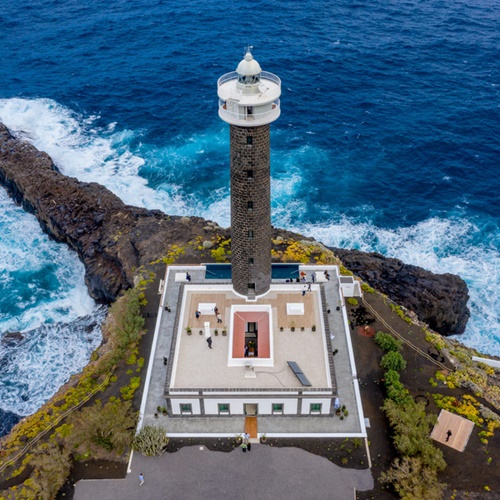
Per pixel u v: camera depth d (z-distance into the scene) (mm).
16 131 119000
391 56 137250
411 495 51250
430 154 109938
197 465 55656
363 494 53125
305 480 54281
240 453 56562
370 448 56875
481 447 56812
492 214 98375
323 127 117125
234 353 61062
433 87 126750
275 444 57281
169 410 59219
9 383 73250
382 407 60062
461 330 83875
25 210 105438
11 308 86000
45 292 89062
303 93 125562
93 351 73375
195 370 59781
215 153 113312
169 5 164625
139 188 105438
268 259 65250
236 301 67438
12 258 94750
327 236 95500
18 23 158750
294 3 163375
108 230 91812
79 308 87062
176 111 123625
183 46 143500
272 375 59062
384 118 118688
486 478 54250
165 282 75375
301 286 68750
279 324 64500
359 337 69438
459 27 149250
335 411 59812
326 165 108875
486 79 128500
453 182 104375
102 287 85500
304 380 57500
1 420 68438
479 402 61719
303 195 103125
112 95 128875
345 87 127375
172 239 86938
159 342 67875
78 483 54594
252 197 58188
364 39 144625
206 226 90000
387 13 157625
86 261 89688
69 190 100750
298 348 61938
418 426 57469
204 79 131500
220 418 59906
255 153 54938
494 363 71688
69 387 65188
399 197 102312
